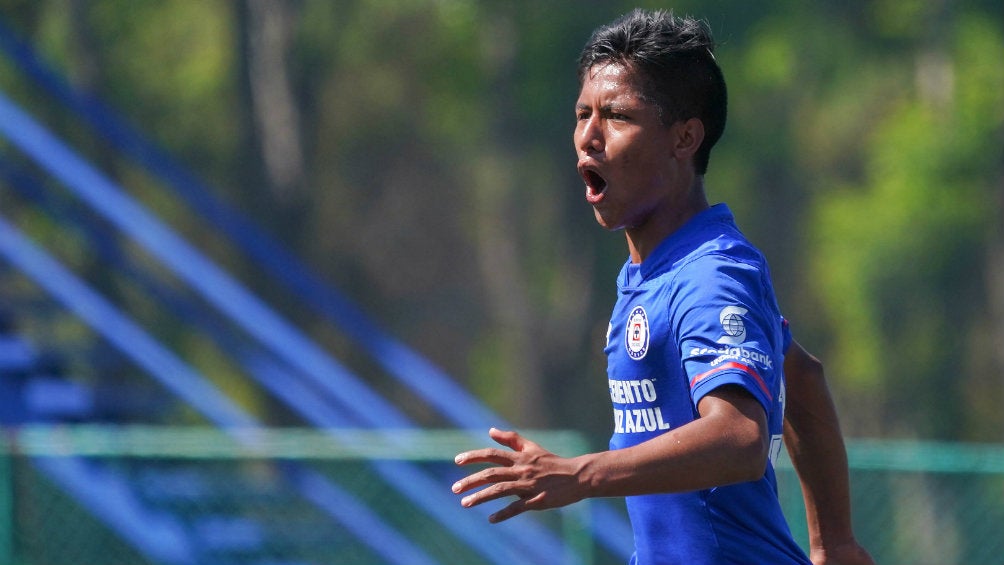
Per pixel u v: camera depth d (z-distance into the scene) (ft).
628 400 34.24
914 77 348.79
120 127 147.02
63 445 104.58
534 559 125.29
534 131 344.90
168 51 367.45
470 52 360.28
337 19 362.33
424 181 382.42
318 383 149.89
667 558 34.88
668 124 33.91
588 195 34.68
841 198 339.36
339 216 374.22
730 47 335.26
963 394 327.88
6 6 339.77
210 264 138.51
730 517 34.45
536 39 336.29
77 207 166.50
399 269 385.29
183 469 122.62
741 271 32.53
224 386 326.03
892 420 333.83
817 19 341.00
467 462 30.27
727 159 343.87
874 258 320.09
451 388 147.43
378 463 118.73
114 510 111.14
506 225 380.99
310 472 120.37
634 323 33.83
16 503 105.60
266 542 118.42
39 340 139.13
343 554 121.80
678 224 34.60
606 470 29.68
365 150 375.04
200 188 149.28
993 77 326.65
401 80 369.09
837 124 351.87
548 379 374.43
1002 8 338.13
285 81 355.56
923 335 324.80
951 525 111.34
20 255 132.16
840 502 39.04
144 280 145.79
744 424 30.07
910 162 320.50
